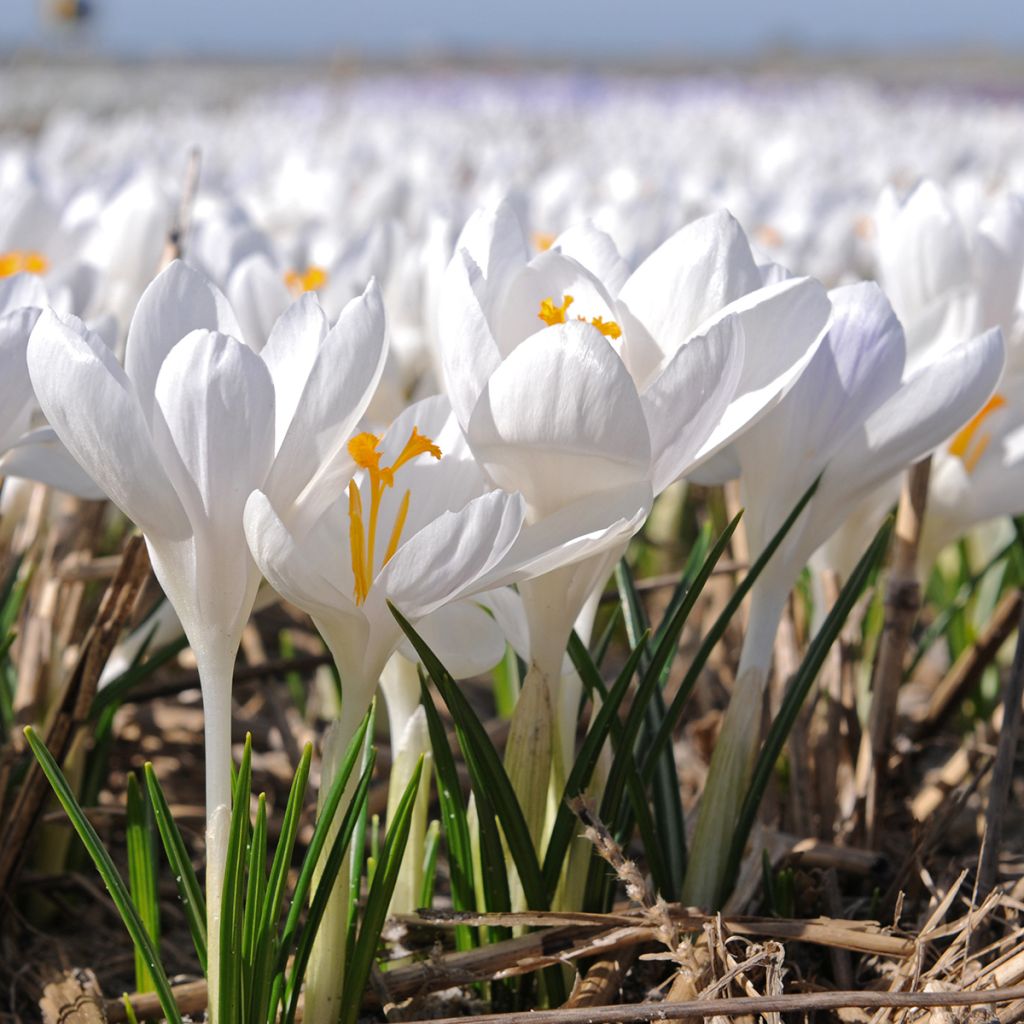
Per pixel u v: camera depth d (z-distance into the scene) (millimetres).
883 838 493
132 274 559
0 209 604
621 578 461
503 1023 387
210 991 391
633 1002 432
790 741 485
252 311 496
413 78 4969
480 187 1174
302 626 731
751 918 426
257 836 384
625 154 1760
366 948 400
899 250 490
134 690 498
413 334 593
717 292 397
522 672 480
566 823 411
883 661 476
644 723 449
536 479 383
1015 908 448
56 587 496
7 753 459
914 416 412
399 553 370
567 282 396
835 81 5543
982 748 522
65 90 4965
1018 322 486
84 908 493
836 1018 428
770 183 1359
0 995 461
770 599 426
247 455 367
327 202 983
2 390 406
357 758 387
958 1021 399
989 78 7535
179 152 1470
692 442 385
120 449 363
